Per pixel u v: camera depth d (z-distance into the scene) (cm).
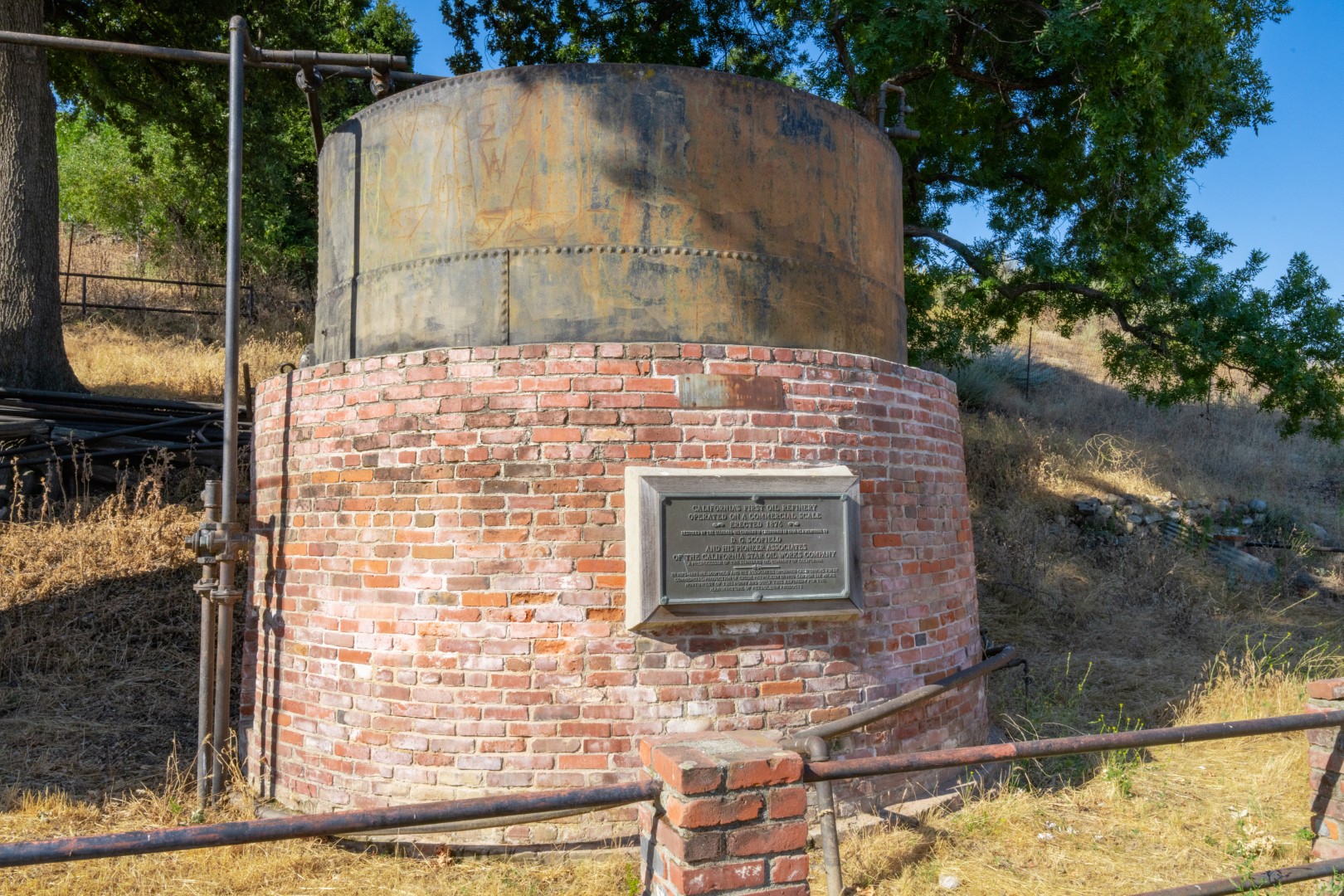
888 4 1116
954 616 563
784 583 471
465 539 466
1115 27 1071
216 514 555
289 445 537
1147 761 618
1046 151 1357
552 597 459
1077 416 1772
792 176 532
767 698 473
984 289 1328
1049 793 555
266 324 1906
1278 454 1720
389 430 488
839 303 545
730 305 507
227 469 527
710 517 461
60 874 429
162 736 638
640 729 456
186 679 729
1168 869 456
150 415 1059
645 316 496
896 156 628
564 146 502
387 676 473
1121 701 772
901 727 519
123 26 1484
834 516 484
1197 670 862
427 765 461
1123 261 1238
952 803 524
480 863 447
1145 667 870
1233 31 1336
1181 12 1084
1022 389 1898
